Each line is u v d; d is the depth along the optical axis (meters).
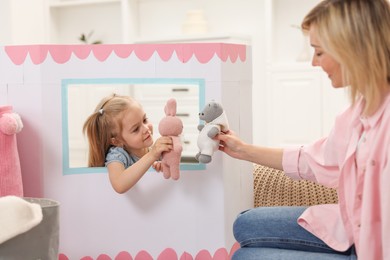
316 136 3.47
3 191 1.49
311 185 1.89
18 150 1.61
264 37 3.85
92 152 1.66
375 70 1.11
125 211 1.59
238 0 3.91
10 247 1.24
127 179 1.49
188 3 4.05
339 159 1.30
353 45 1.12
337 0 1.16
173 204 1.57
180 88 2.81
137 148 1.64
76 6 4.28
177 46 1.56
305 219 1.31
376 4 1.13
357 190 1.18
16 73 1.59
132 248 1.59
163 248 1.58
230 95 1.59
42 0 4.11
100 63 1.58
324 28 1.15
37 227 1.28
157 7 4.14
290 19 3.76
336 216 1.32
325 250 1.32
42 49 1.57
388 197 1.07
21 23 3.82
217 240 1.57
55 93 1.59
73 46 1.58
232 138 1.45
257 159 1.45
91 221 1.59
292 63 3.57
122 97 1.67
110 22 4.25
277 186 1.91
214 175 1.56
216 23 3.98
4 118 1.47
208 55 1.56
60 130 1.59
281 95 3.56
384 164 1.10
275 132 3.59
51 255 1.33
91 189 1.59
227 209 1.58
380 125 1.14
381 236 1.12
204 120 1.46
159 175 1.57
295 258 1.25
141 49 1.57
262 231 1.36
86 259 1.60
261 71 3.87
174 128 1.45
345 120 1.28
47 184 1.59
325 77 3.42
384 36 1.12
